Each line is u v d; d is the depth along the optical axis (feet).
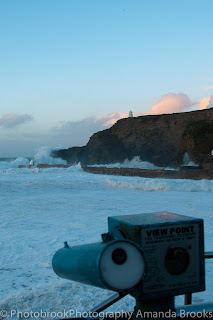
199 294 11.96
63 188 56.44
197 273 4.72
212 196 45.85
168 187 53.88
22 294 11.84
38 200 42.04
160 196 46.03
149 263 4.51
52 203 39.22
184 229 4.69
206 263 15.85
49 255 17.52
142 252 4.11
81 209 34.60
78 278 4.81
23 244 19.94
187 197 44.78
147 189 55.11
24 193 49.73
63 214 31.48
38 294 11.85
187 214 31.35
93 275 4.22
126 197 44.80
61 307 10.79
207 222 26.99
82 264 4.54
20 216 30.40
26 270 15.11
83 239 21.16
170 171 84.79
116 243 4.04
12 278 14.03
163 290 4.56
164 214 5.41
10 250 18.61
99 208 35.29
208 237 21.49
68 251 5.39
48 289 12.31
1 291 12.54
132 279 4.05
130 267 4.06
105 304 5.79
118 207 35.94
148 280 4.50
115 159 170.81
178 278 4.62
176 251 4.60
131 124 172.45
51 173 91.86
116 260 4.01
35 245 19.71
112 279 3.97
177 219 4.83
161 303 4.71
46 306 10.91
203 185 54.29
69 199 42.93
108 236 4.55
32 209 34.65
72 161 195.42
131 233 4.61
